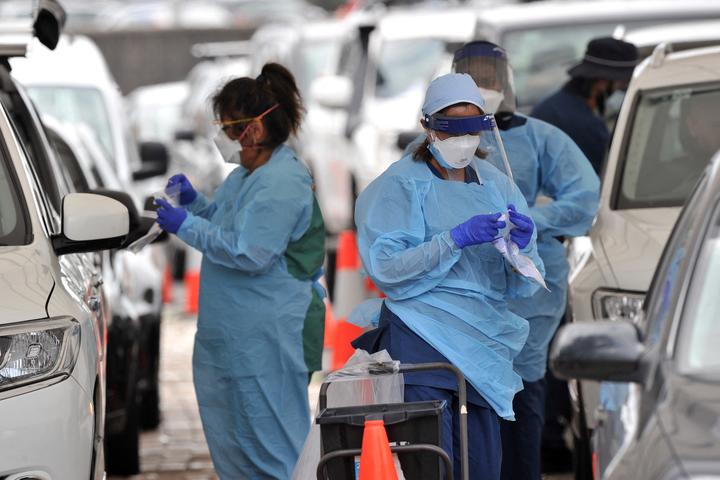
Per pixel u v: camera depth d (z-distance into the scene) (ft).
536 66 153.99
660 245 92.17
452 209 73.26
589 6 160.04
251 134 87.76
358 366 69.67
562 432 111.86
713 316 55.88
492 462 73.56
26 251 73.10
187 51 473.67
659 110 104.42
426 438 65.77
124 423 109.09
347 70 230.89
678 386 53.16
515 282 74.54
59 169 94.89
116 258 112.98
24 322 67.62
